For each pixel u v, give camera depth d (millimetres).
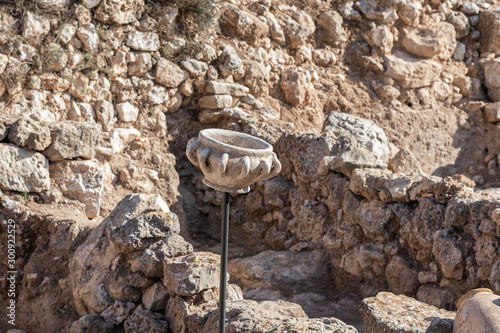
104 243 4750
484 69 10453
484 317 3180
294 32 9125
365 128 8367
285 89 8805
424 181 5523
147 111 7797
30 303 5375
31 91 6887
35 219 5754
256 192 7699
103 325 4262
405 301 3859
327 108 9227
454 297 5113
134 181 7273
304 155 7070
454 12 10594
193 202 8086
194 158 3096
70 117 7145
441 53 10164
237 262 6406
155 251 4375
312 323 3424
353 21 9891
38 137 6020
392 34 9992
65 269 5332
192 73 8062
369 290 5852
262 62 8742
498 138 9883
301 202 7090
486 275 4840
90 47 7277
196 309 4016
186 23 8148
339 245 6250
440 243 5133
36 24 6852
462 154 9852
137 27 7672
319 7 9750
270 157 3035
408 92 9750
